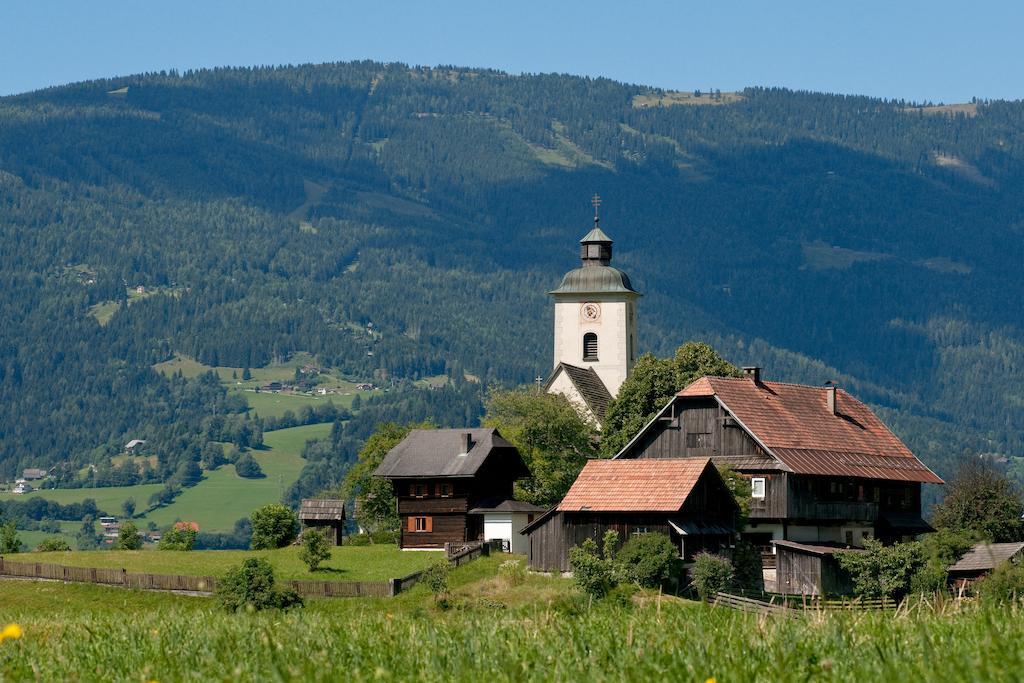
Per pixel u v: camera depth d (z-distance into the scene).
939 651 38.00
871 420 183.38
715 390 164.75
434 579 136.88
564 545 144.38
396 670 39.41
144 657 43.53
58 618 61.66
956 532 146.00
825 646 39.31
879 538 174.62
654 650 39.38
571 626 45.47
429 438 185.38
